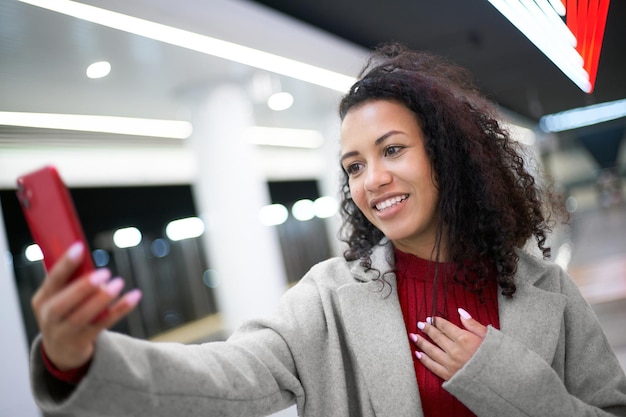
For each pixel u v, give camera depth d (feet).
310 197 51.42
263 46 16.60
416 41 20.39
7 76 15.84
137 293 2.41
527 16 14.03
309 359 4.01
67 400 2.53
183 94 21.04
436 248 4.40
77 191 29.96
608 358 4.28
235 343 3.76
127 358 2.72
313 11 16.66
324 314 4.28
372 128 4.12
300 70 19.95
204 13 13.55
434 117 4.20
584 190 62.39
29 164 23.93
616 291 20.15
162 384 2.90
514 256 4.29
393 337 4.07
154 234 35.24
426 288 4.36
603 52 19.10
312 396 3.92
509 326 4.10
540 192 5.05
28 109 19.69
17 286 24.99
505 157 4.86
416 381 3.93
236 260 21.24
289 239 47.91
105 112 22.20
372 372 3.98
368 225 4.99
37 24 12.62
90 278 2.18
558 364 4.18
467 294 4.33
